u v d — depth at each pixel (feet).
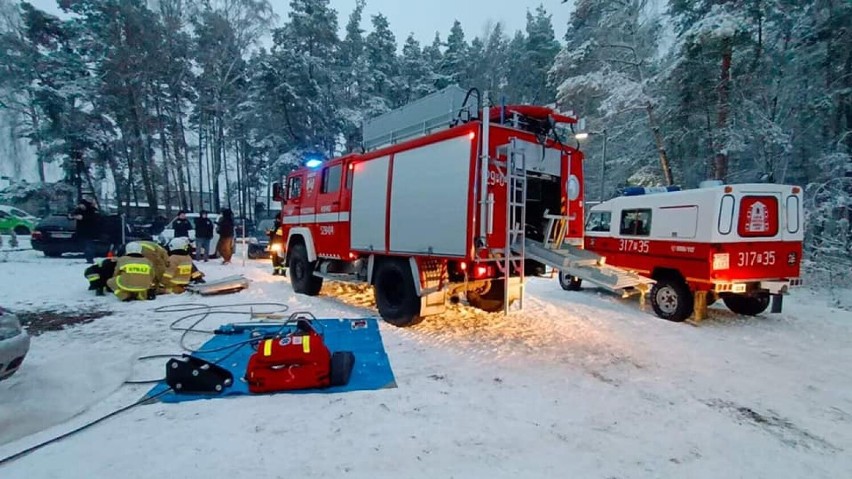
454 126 18.38
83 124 81.30
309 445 9.16
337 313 22.43
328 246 24.90
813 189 41.78
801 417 11.34
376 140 23.44
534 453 9.09
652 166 54.54
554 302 27.02
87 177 87.56
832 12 40.75
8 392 11.10
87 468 8.14
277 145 88.63
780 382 13.85
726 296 25.25
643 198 25.09
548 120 19.43
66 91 79.41
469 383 13.01
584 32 58.34
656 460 9.00
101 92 81.35
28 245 59.88
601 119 54.19
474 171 16.60
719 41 38.55
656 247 23.89
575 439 9.77
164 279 27.27
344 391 12.17
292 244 29.32
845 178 39.29
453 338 18.10
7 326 10.88
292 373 12.04
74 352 14.56
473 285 19.40
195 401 11.30
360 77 100.37
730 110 42.47
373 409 11.01
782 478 8.52
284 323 18.56
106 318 20.21
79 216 38.96
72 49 88.79
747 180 47.60
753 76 42.04
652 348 17.37
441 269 19.43
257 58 91.76
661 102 47.47
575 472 8.43
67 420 10.04
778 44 45.16
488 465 8.57
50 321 19.48
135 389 11.99
